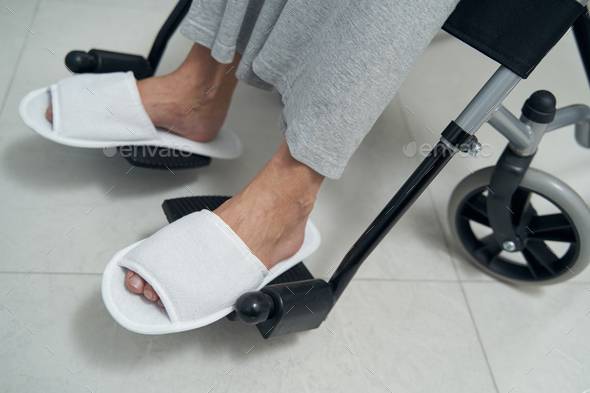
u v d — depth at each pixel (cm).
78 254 79
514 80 55
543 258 85
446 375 76
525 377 79
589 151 127
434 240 97
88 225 83
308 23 58
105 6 134
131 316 57
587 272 99
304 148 57
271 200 63
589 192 114
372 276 88
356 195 102
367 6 50
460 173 113
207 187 95
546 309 90
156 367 68
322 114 55
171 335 71
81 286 75
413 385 74
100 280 76
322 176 63
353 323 80
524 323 87
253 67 65
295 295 60
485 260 92
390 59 51
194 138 88
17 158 90
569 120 82
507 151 76
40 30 120
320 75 54
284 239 68
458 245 97
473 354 80
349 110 54
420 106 130
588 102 143
